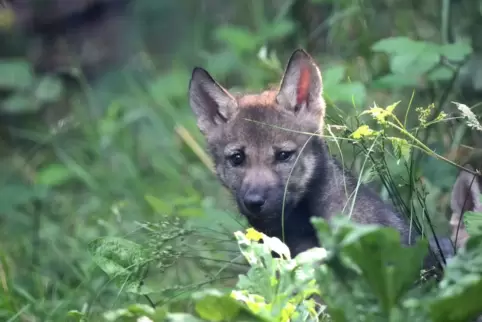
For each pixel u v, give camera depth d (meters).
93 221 13.57
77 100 17.52
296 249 10.24
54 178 14.73
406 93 12.88
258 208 10.14
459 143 11.18
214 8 19.23
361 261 6.70
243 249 7.59
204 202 12.98
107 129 15.92
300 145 10.43
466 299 6.42
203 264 10.66
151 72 18.56
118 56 19.27
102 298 10.77
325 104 10.93
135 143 15.88
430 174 10.90
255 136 10.55
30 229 13.59
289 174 9.64
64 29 19.06
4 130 17.56
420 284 8.41
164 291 10.02
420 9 14.05
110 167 15.38
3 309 10.22
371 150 8.84
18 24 18.72
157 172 15.29
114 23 19.52
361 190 10.12
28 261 12.52
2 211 13.68
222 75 16.89
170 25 19.77
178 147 15.41
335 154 11.30
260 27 16.20
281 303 7.18
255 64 15.52
